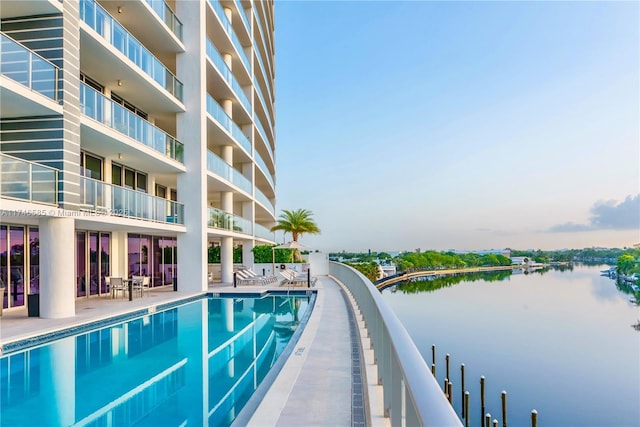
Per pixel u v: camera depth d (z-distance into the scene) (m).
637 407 25.81
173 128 21.72
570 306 77.69
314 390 5.15
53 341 9.12
